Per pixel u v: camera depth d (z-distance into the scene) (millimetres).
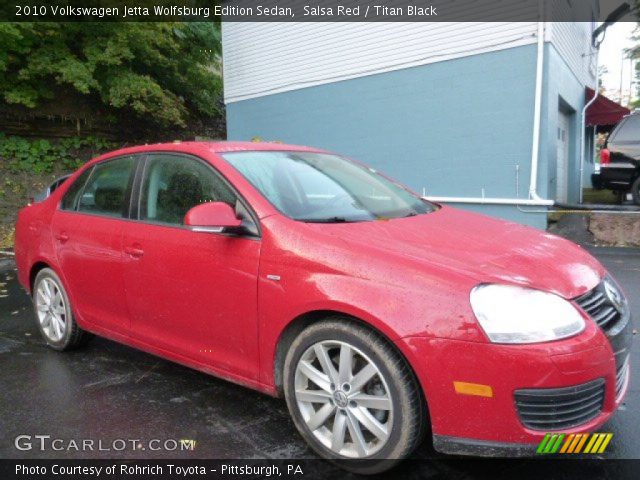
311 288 2570
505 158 9719
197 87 16125
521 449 2213
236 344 2955
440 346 2244
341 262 2547
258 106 13430
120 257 3535
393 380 2361
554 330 2227
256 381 2910
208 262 3020
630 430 2906
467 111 10062
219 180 3174
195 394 3463
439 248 2619
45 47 11852
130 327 3590
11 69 11961
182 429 3010
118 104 12398
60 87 13266
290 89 12711
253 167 3256
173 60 14633
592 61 14328
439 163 10523
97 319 3840
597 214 8609
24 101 11664
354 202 3293
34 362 4070
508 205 9672
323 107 12156
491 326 2201
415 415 2354
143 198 3561
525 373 2160
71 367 3955
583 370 2213
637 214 8289
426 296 2314
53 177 12367
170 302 3252
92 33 12406
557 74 9961
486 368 2184
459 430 2258
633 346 4156
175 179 3426
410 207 3494
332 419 2664
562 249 2885
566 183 12539
